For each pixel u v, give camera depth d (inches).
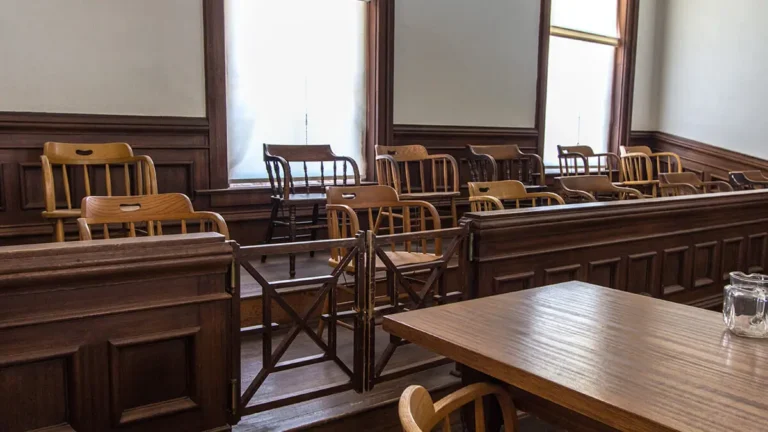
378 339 111.0
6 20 123.3
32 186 128.0
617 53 255.8
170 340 62.5
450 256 87.2
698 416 32.1
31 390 55.3
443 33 192.4
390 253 106.6
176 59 143.2
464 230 87.2
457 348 43.4
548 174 228.4
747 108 239.6
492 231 87.8
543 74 222.5
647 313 52.0
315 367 95.9
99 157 118.3
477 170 186.4
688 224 124.1
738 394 35.1
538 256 95.6
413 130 187.2
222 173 151.9
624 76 255.4
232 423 67.8
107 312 57.9
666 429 30.9
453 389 91.0
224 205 151.1
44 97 128.6
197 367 64.3
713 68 249.0
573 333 46.3
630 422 32.6
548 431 81.9
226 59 156.9
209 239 63.8
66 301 55.9
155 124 140.1
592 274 105.2
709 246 130.0
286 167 130.6
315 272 130.5
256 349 102.4
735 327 46.5
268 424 76.2
